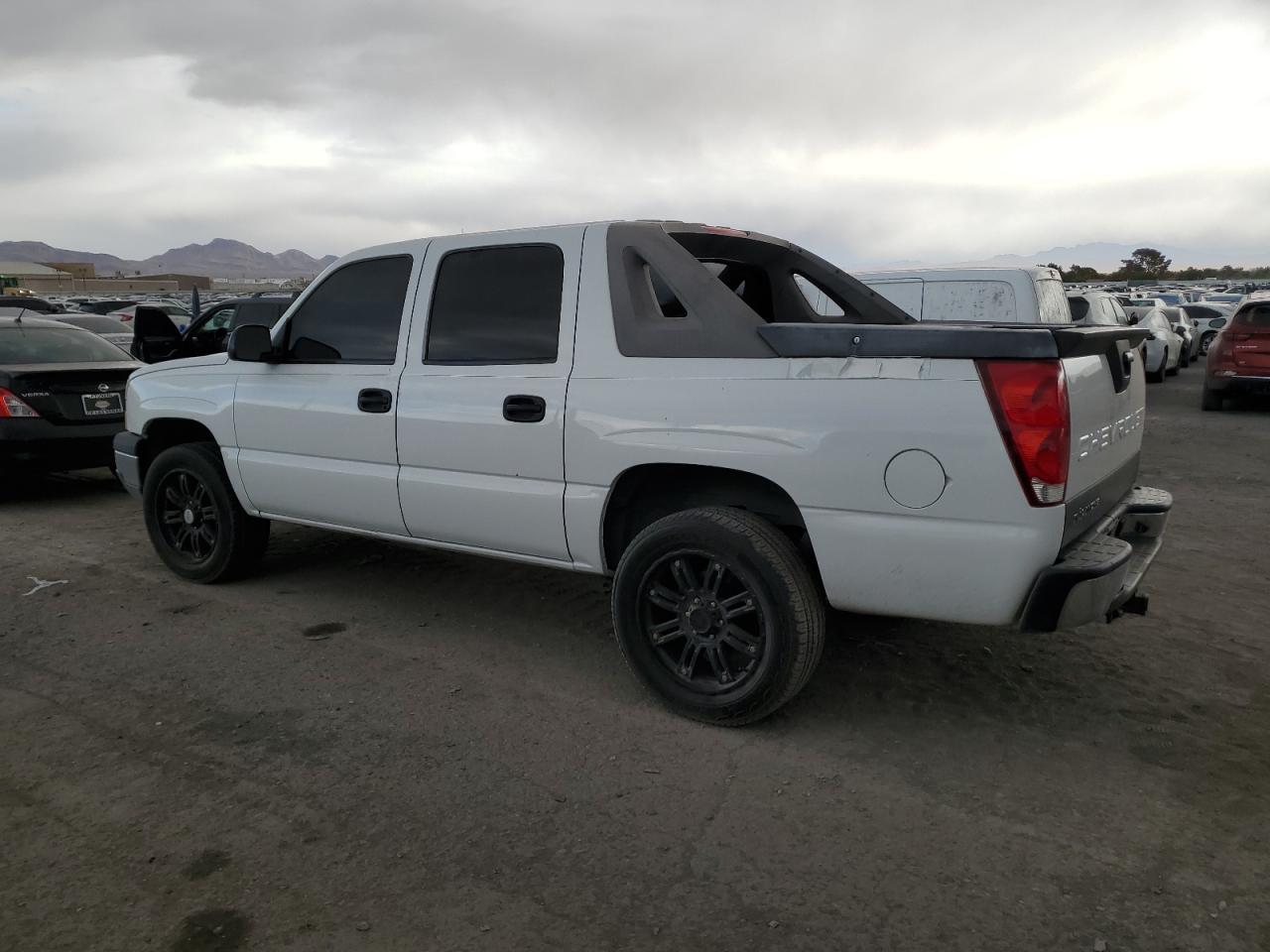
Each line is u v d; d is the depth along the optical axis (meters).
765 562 3.43
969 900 2.64
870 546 3.28
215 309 12.04
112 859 2.84
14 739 3.61
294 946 2.46
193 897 2.66
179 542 5.70
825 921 2.55
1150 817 3.05
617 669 4.29
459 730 3.69
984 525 3.11
